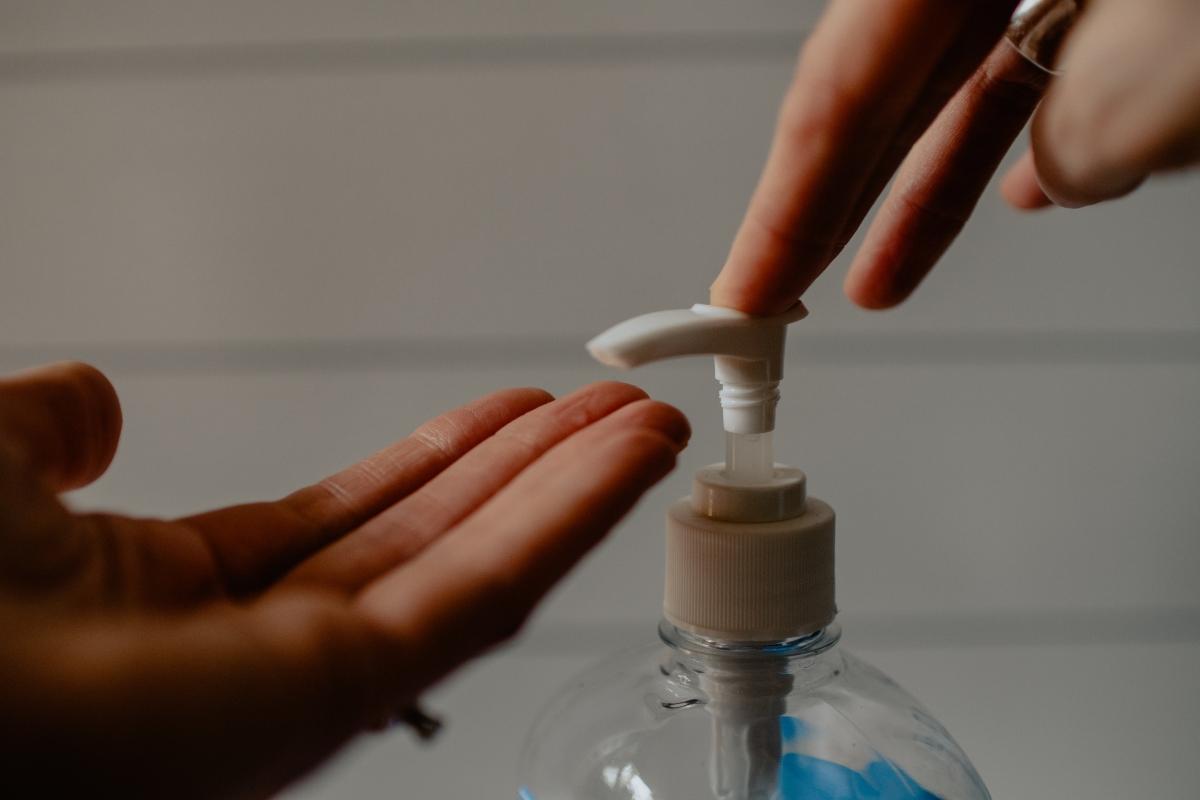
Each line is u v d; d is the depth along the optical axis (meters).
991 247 0.53
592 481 0.32
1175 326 0.53
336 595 0.32
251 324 0.53
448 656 0.31
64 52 0.52
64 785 0.29
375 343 0.53
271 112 0.52
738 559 0.35
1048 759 0.56
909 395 0.54
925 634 0.56
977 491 0.54
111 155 0.52
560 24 0.51
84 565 0.32
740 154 0.52
